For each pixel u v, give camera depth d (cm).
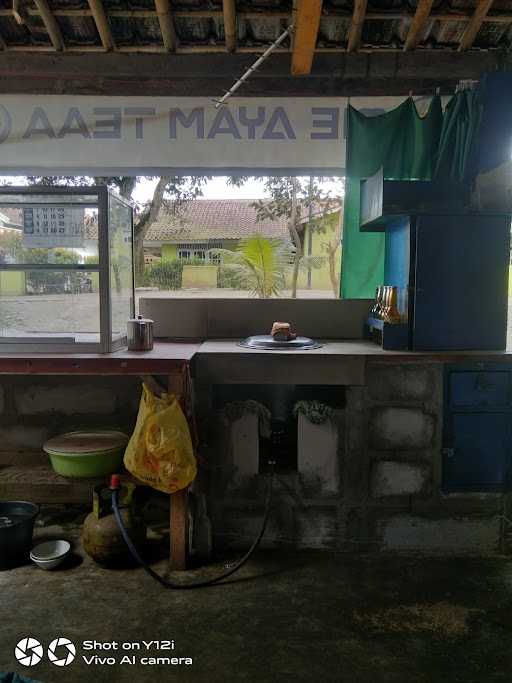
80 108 366
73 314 304
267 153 369
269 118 365
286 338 331
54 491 320
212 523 315
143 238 535
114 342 312
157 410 279
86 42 350
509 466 312
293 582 281
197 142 368
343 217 371
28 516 308
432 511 315
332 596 269
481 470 312
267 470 316
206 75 356
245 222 788
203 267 568
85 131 367
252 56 354
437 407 310
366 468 312
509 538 314
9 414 361
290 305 370
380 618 251
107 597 267
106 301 298
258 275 457
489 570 296
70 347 302
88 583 280
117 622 247
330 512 315
